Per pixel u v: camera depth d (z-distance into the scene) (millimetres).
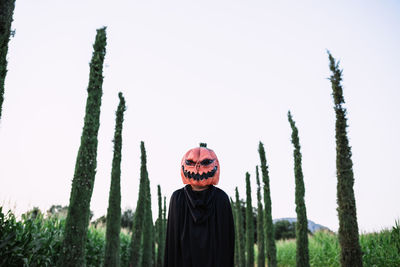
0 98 4551
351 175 7180
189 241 2318
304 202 10344
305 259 9781
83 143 5961
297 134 11055
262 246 15516
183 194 2498
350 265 6672
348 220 6926
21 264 5703
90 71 6477
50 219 8023
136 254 11922
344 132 7395
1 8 4531
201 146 2658
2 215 5707
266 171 13781
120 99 10258
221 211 2402
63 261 5242
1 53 4520
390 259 10219
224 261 2330
